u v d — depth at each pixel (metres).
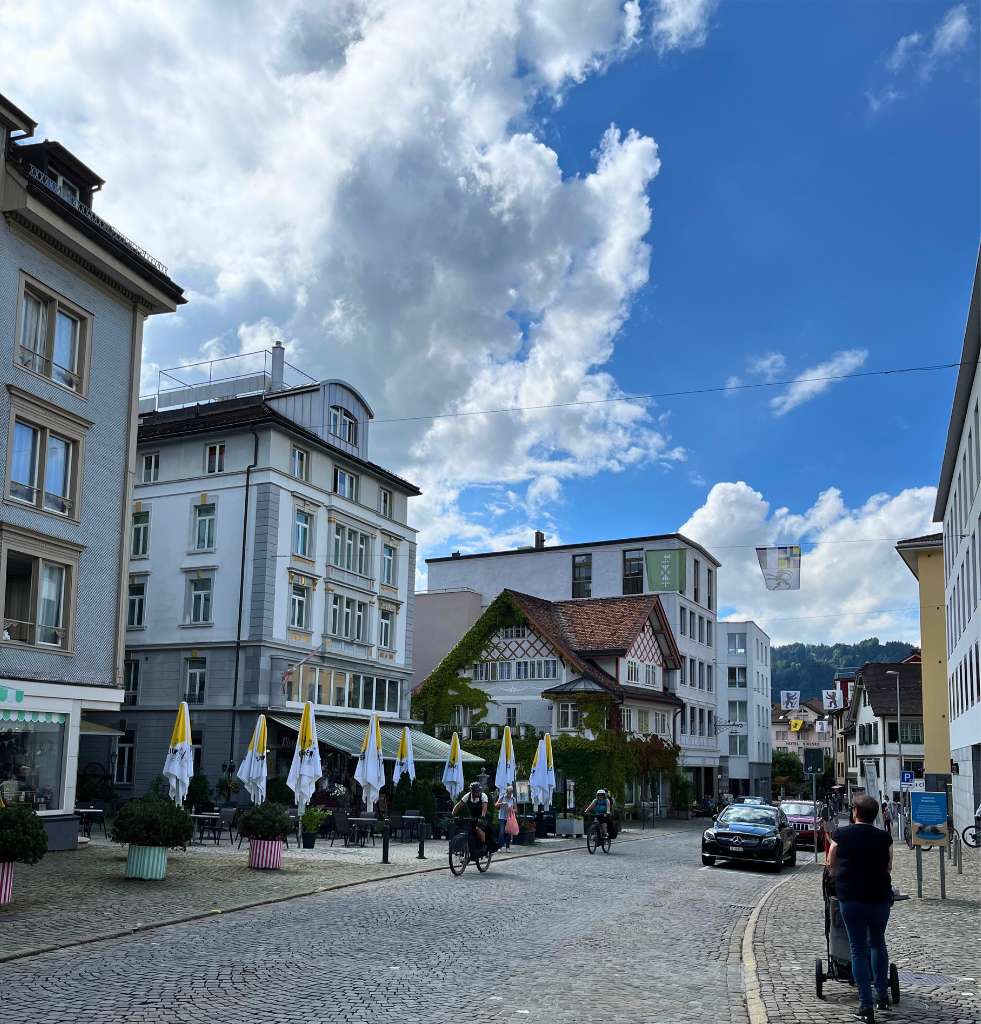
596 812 30.98
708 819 59.97
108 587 27.02
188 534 40.66
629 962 12.12
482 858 22.94
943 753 53.69
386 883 19.73
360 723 43.47
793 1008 9.50
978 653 35.09
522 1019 9.07
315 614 41.56
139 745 40.00
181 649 39.84
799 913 16.88
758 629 95.62
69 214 25.03
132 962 11.12
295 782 26.73
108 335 27.45
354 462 44.44
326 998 9.62
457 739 34.75
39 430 25.03
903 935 14.23
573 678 52.94
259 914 15.07
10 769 23.33
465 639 55.16
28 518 24.34
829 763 123.44
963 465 40.31
